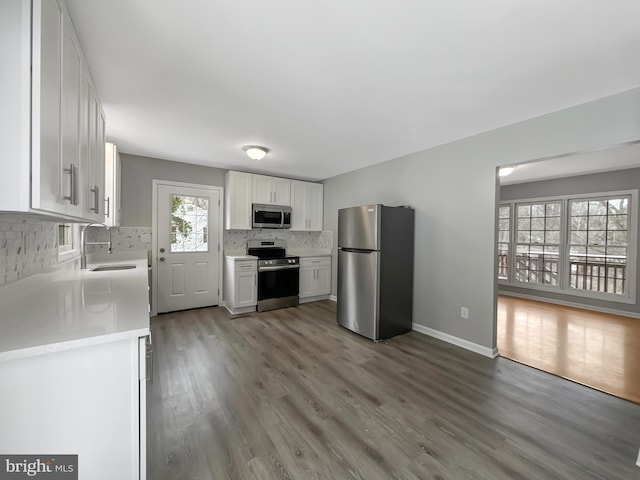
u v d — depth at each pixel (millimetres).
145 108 2373
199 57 1708
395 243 3344
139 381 1046
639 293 4281
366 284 3270
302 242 5309
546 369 2566
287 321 3832
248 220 4434
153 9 1333
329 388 2209
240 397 2068
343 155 3730
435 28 1454
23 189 840
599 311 4609
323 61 1745
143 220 3896
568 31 1462
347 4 1303
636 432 1764
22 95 842
